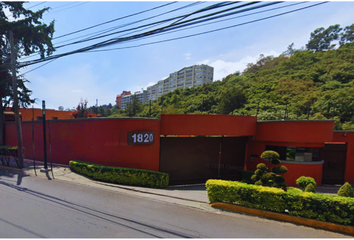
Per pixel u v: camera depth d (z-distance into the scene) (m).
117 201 6.09
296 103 29.86
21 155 10.73
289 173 11.51
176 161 11.88
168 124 10.96
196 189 10.16
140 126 9.99
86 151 10.76
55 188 7.32
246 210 5.30
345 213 4.30
